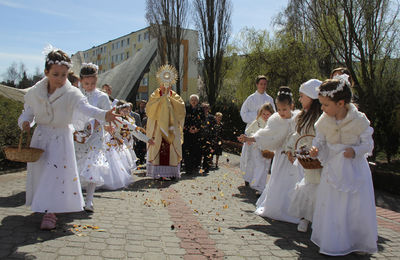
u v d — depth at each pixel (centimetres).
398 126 930
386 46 1157
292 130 465
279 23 1767
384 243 410
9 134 802
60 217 425
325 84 350
